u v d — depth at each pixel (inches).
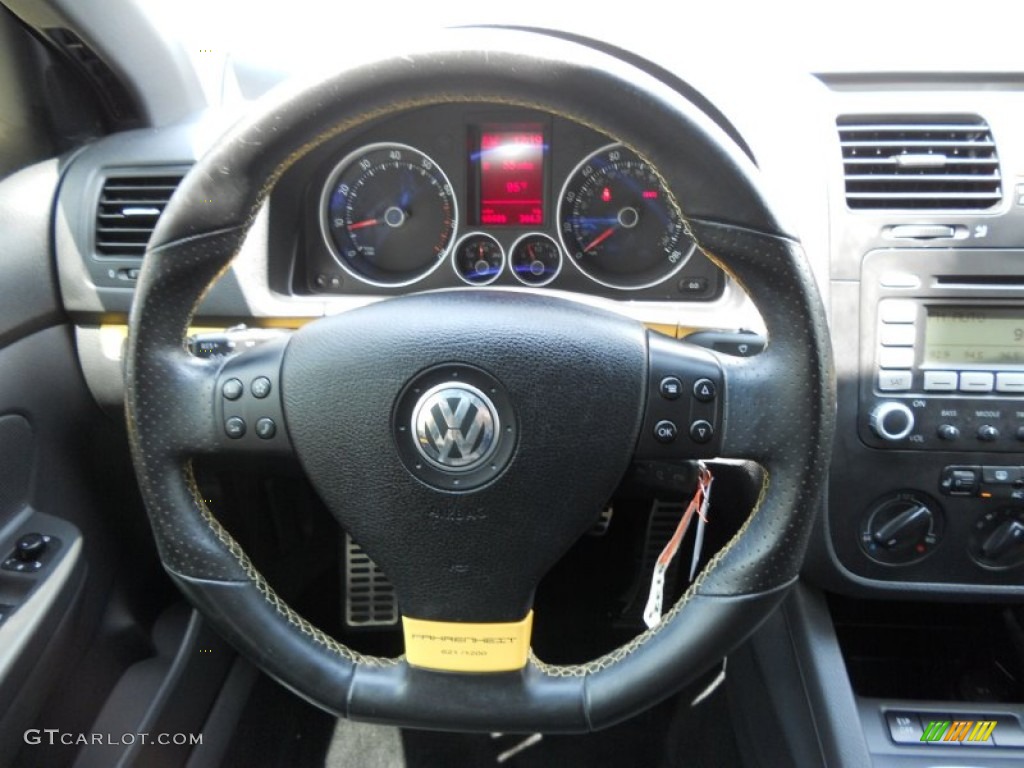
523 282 58.1
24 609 45.0
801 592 51.7
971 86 50.8
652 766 65.3
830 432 31.4
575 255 57.1
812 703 50.0
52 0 50.5
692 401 32.4
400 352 32.1
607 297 57.2
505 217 57.0
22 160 56.1
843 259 47.7
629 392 32.5
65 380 54.4
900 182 48.0
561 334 32.2
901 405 47.1
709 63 49.8
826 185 47.9
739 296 53.8
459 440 32.0
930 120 49.0
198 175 29.8
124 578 57.5
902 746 48.5
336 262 57.4
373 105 29.4
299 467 34.6
